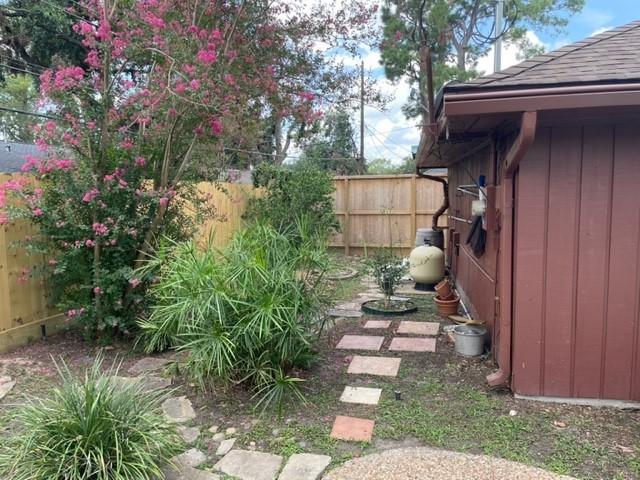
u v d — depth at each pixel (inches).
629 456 102.8
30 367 159.6
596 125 124.7
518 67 127.4
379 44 219.0
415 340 191.5
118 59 171.6
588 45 140.9
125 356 172.9
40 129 164.2
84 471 87.4
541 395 132.6
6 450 92.1
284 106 202.7
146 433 95.1
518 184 130.3
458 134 164.4
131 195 175.6
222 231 319.9
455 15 360.8
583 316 129.2
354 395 137.5
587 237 127.6
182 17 174.2
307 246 145.6
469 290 235.5
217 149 206.5
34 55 430.9
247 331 124.7
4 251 175.2
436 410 126.7
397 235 426.0
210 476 97.8
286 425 119.8
